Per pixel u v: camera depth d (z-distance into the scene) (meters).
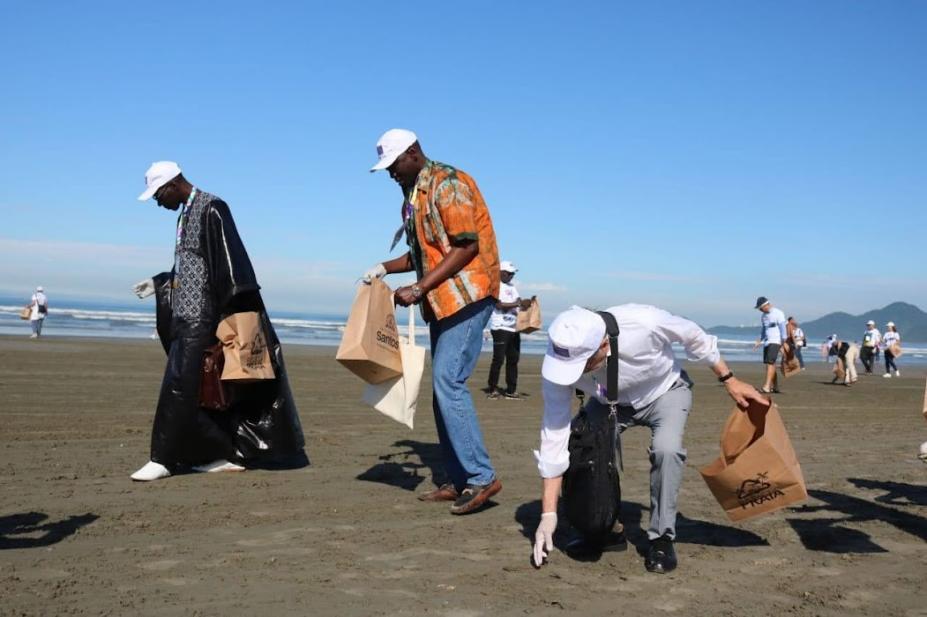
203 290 6.40
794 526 5.27
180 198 6.46
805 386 20.42
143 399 11.07
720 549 4.71
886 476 7.12
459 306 5.28
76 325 37.72
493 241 5.50
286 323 55.84
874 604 3.84
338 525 5.00
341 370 18.06
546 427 4.16
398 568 4.17
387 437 8.70
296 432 6.77
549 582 4.02
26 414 9.27
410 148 5.49
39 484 5.88
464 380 5.44
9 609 3.41
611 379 4.04
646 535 4.97
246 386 6.68
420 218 5.43
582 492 4.23
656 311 4.20
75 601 3.54
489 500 5.81
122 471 6.48
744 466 4.21
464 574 4.10
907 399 16.97
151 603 3.55
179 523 4.94
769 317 17.58
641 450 8.13
